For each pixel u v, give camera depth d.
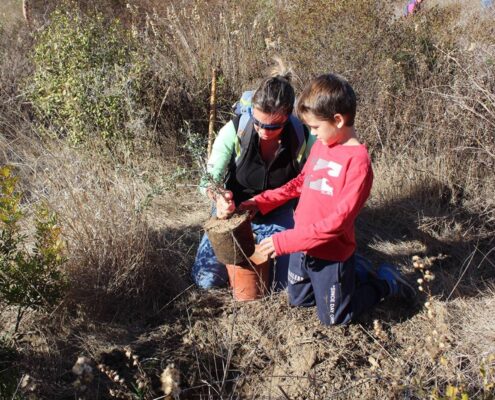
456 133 4.29
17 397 2.57
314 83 2.62
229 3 6.52
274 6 6.29
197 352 3.02
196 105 5.07
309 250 2.91
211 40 5.75
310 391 2.77
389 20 5.32
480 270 3.63
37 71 4.92
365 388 2.76
